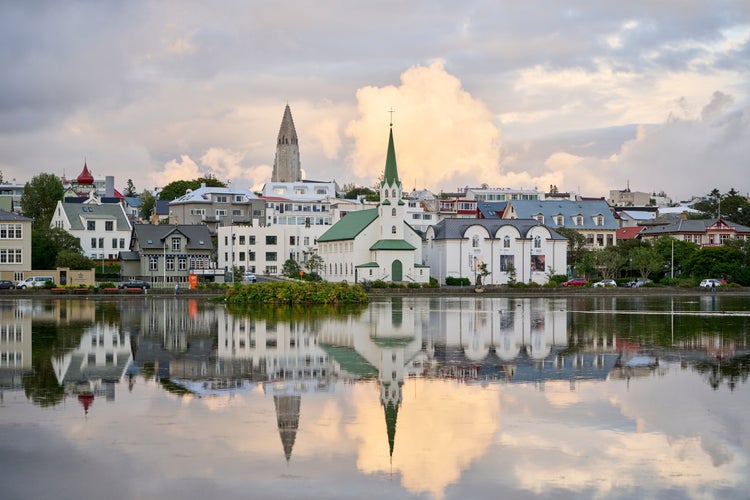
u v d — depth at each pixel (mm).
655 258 159500
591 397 35250
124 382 38531
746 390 36844
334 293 104562
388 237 158875
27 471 24891
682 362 45344
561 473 25031
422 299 118312
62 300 108312
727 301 112438
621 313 84375
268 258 177625
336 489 23656
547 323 70438
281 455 26641
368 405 33594
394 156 160250
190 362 44844
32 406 33062
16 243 134625
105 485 23781
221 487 23703
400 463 25922
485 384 38312
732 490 23656
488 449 27422
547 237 164500
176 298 114688
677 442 28219
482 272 158125
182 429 29562
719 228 195875
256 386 37625
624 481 24359
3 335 58688
